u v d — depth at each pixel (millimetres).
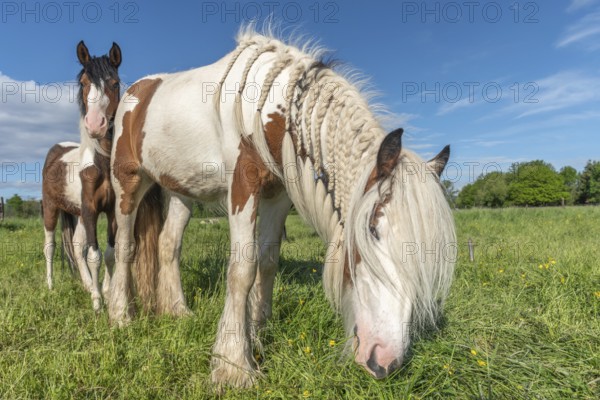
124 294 3318
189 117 2709
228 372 2287
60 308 3561
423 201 1771
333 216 2201
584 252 5230
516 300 3312
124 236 3383
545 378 2127
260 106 2354
